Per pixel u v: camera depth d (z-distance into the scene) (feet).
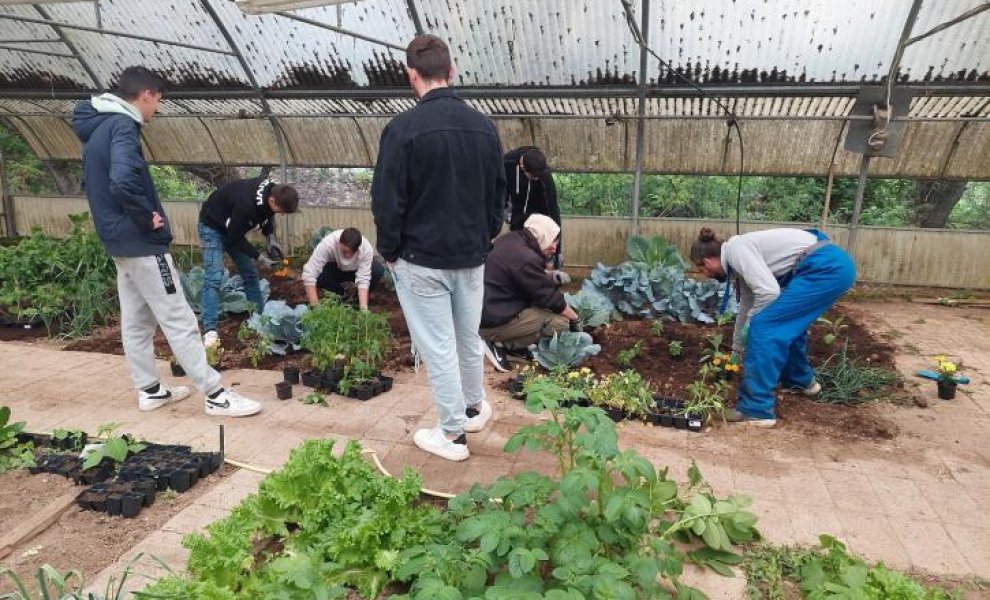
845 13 17.53
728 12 18.11
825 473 10.72
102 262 21.33
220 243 16.93
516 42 20.34
